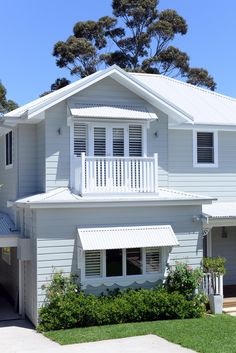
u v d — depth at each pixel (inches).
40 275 786.2
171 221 868.6
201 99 1226.6
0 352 642.8
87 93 900.0
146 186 867.4
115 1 2378.2
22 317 868.0
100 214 824.9
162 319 803.4
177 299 810.8
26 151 949.8
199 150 1059.9
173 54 2324.1
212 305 868.0
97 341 673.6
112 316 772.6
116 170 857.5
